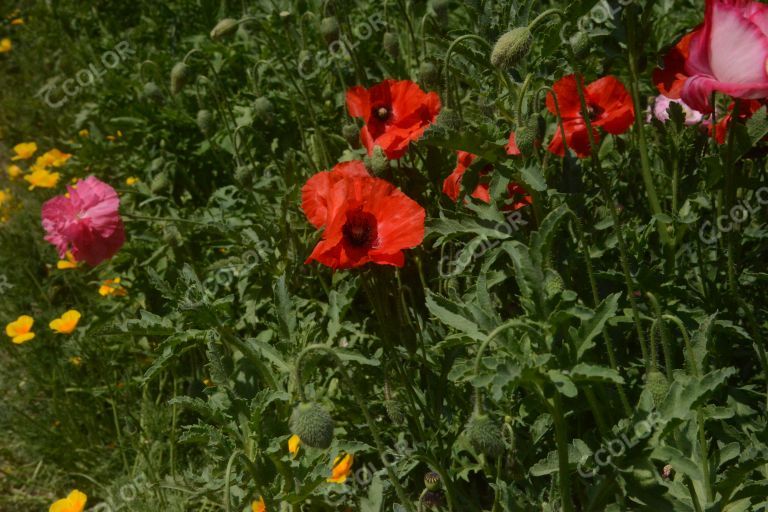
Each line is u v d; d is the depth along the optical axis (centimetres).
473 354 105
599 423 95
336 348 106
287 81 142
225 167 129
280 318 106
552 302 90
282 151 139
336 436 112
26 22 236
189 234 132
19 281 152
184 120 144
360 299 123
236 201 129
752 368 108
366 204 101
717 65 92
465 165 108
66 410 131
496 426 90
